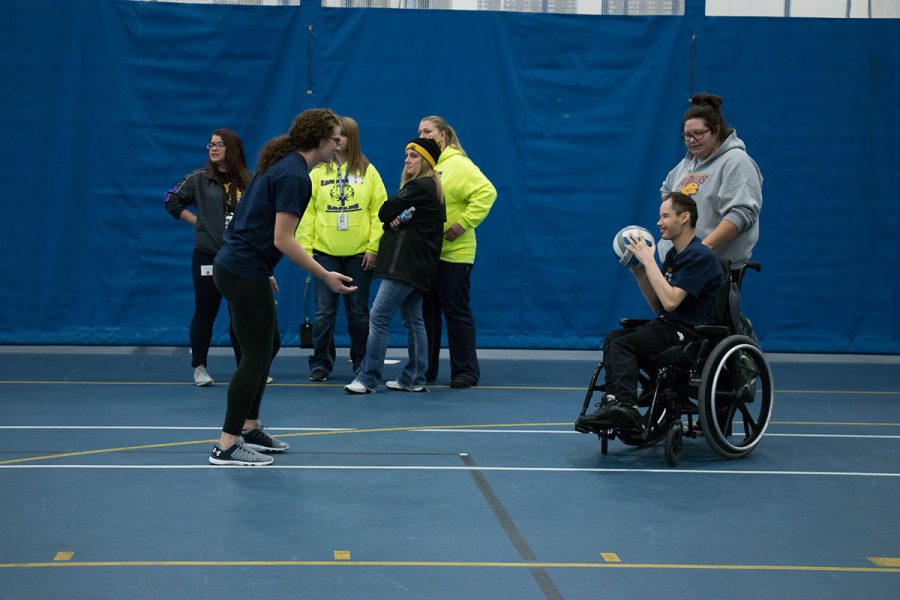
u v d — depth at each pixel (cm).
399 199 736
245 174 771
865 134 977
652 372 588
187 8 942
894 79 973
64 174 939
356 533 425
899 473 553
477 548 409
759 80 972
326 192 795
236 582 364
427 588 362
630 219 973
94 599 345
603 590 365
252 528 429
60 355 916
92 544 404
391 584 365
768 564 398
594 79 967
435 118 796
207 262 767
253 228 511
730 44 970
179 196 779
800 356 1002
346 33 952
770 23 969
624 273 977
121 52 938
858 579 382
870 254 984
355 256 805
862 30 970
